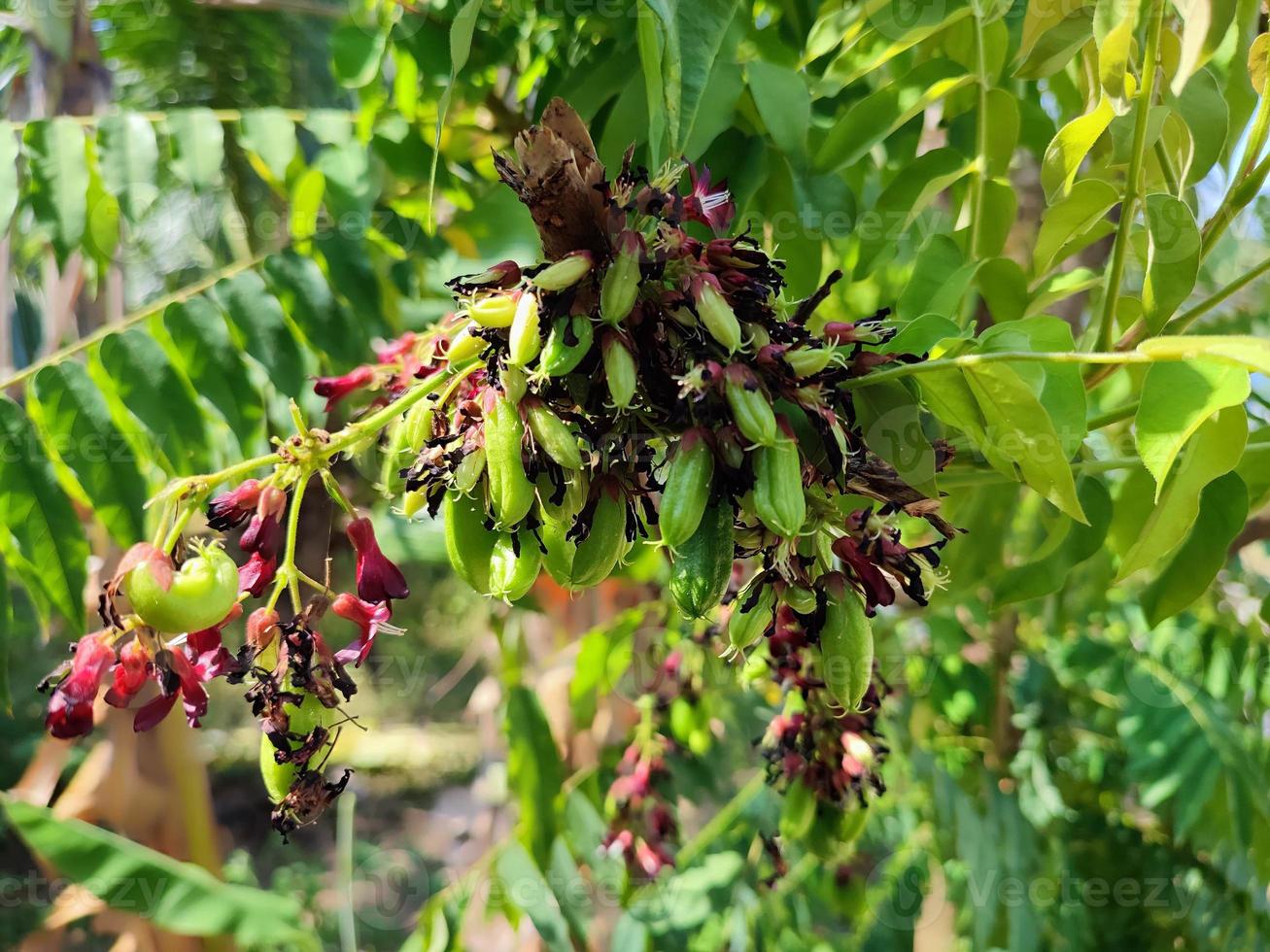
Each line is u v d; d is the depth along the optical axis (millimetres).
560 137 304
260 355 536
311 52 794
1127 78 454
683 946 725
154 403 526
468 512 341
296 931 550
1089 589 806
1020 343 349
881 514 335
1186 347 312
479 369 337
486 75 577
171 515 356
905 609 840
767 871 764
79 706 333
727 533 313
